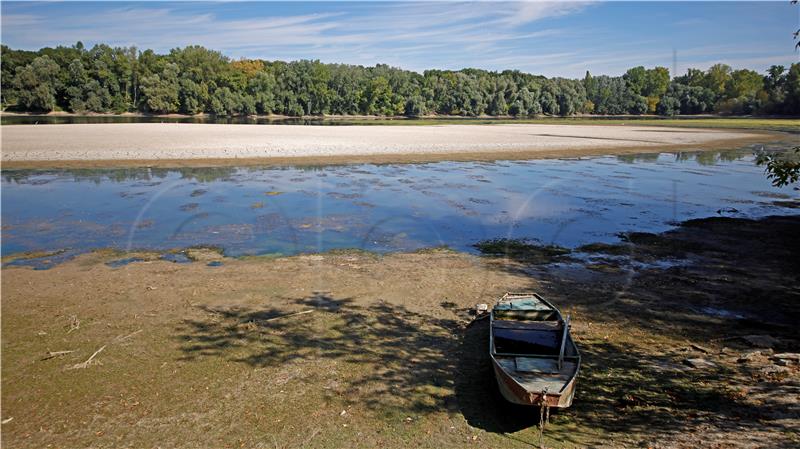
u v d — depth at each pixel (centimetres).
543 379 933
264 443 880
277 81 13150
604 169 4006
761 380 1032
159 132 5616
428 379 1080
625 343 1236
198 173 3428
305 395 1019
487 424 934
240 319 1347
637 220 2492
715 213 2650
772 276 1730
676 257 1942
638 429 898
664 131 7631
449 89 14838
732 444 833
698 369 1098
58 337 1237
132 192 2836
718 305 1480
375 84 13725
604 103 15850
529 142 5528
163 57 13425
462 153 4616
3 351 1168
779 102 12519
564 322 1138
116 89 12062
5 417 942
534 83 15775
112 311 1386
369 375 1091
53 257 1830
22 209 2455
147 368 1107
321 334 1271
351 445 875
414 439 891
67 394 1012
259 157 4031
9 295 1485
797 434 844
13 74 11725
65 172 3347
